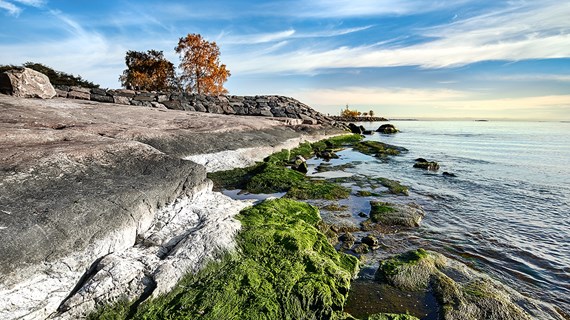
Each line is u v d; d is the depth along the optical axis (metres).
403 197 15.84
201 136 20.75
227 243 8.42
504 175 21.72
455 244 10.66
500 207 14.69
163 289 6.93
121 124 19.62
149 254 8.07
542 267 9.28
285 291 7.03
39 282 6.52
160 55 65.56
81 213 8.08
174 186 11.16
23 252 6.59
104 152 11.51
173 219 9.95
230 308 6.58
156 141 17.73
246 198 15.12
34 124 15.54
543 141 49.97
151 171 11.53
